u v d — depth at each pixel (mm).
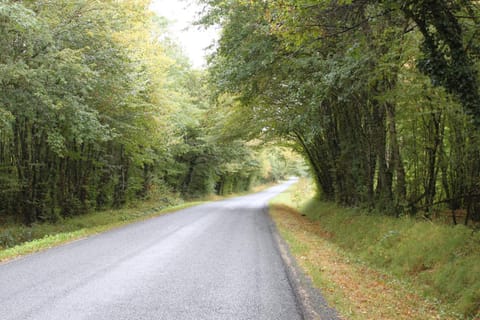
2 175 16812
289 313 5086
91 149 20594
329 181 22484
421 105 10367
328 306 5324
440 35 6250
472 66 6781
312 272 7285
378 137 12555
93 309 5199
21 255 9094
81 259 8578
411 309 5801
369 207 14047
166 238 11914
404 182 11633
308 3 6691
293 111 14859
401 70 9656
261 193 63406
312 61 11180
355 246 11805
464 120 9648
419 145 12438
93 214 20297
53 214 17859
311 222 19266
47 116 12914
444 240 8539
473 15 7031
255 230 14062
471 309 6012
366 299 5930
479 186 10367
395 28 8398
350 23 8188
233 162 43812
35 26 10430
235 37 12508
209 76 16828
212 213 21875
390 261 9430
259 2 8242
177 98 25188
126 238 11938
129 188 25906
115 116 18109
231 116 21719
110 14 14500
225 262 8266
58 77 12109
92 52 14391
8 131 13562
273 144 26547
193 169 42062
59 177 18906
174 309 5219
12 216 17109
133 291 6055
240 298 5715
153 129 20688
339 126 16344
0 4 9508
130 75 16062
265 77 13141
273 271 7426
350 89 10516
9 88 11961
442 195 12773
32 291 6020
